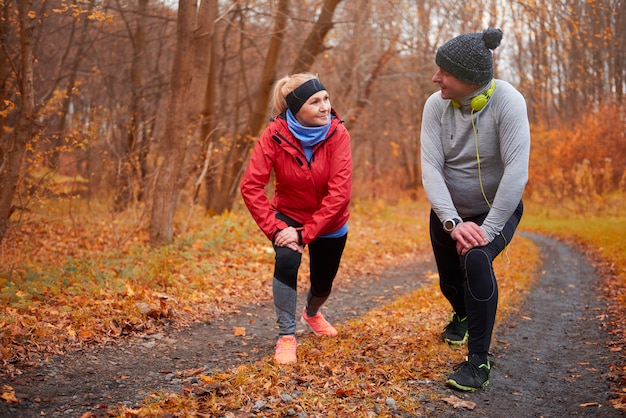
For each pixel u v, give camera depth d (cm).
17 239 821
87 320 444
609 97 2416
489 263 337
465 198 362
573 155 2277
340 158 372
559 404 318
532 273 832
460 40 334
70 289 529
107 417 284
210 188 1445
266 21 1595
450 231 340
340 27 1633
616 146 2236
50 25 1184
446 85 341
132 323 461
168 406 296
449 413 300
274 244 380
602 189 2027
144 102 1555
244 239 935
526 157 334
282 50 1823
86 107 1675
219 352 415
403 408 301
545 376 367
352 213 1809
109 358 383
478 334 337
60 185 809
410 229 1557
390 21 1689
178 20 845
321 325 449
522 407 312
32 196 666
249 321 528
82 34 1332
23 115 604
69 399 308
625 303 586
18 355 363
